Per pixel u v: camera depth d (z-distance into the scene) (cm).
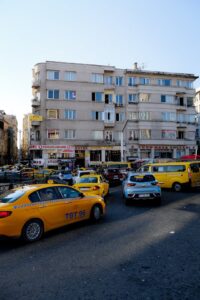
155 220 884
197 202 1229
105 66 4372
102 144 4206
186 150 4550
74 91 4191
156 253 559
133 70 4484
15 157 11575
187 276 442
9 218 644
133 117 4422
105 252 578
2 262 545
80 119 4162
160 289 400
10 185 1769
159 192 1199
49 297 386
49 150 3959
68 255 569
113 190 1869
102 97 4297
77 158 4138
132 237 691
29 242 682
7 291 411
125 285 417
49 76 4128
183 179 1659
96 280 438
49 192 770
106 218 945
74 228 816
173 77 4653
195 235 689
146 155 4369
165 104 4516
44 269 495
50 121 4050
